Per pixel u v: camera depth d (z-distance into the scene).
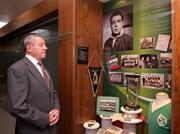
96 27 2.46
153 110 1.80
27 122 1.82
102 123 2.22
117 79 2.34
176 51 1.46
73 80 2.25
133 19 2.17
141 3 2.09
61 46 2.45
